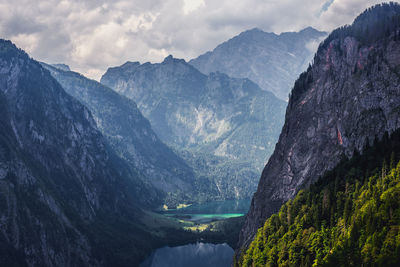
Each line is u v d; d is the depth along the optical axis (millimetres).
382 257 140125
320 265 157000
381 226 148750
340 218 168375
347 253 151625
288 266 170625
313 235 171000
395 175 159875
